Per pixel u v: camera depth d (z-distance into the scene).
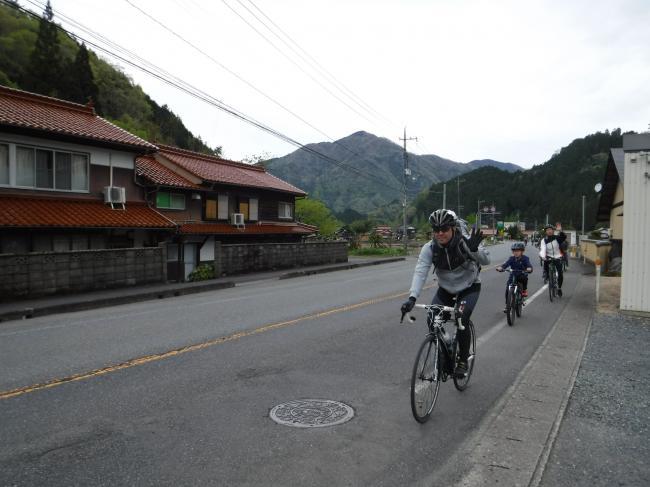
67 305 11.90
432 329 4.61
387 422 4.28
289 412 4.45
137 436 3.88
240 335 7.77
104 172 18.80
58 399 4.73
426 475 3.34
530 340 7.74
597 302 11.46
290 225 32.31
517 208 162.25
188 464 3.42
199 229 22.77
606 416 4.39
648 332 8.22
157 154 24.91
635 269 9.93
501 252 46.69
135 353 6.59
